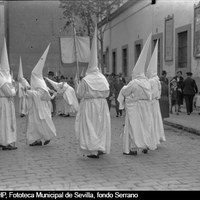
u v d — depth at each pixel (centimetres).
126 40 2605
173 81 1586
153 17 2088
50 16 3553
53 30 3550
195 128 1129
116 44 2866
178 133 1123
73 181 602
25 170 680
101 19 3025
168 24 1892
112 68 2994
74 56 1336
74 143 958
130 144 812
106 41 3183
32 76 927
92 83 755
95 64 775
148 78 908
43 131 914
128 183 588
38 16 3538
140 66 818
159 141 880
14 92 872
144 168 689
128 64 2561
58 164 727
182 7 1734
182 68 1750
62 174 648
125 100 812
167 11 1900
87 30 2627
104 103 769
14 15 3519
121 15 2705
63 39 1330
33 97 905
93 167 699
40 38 3550
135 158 777
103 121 763
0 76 867
